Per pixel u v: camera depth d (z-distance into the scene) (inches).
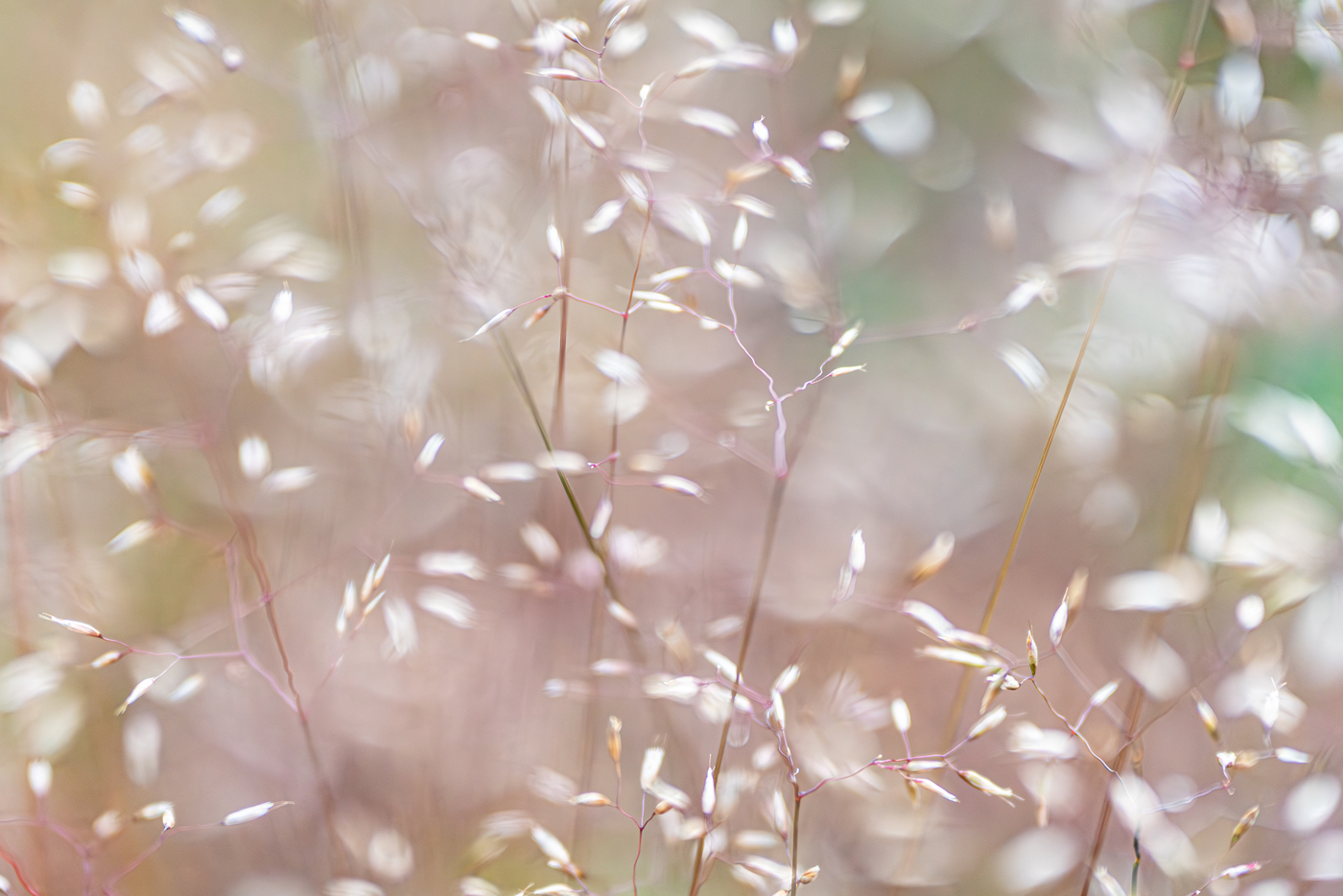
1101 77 11.1
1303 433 10.3
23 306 10.6
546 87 10.4
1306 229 10.4
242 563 10.9
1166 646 10.5
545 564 10.4
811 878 9.8
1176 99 10.3
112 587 10.8
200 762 10.7
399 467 10.9
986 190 11.8
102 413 10.9
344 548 10.8
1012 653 11.0
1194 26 10.3
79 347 10.9
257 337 10.4
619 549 10.5
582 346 11.0
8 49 11.0
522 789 10.7
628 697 10.7
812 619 10.9
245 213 11.2
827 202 11.6
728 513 11.2
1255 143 10.4
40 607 10.7
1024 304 10.2
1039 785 10.3
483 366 11.0
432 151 11.1
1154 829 10.1
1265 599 10.2
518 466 10.1
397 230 11.2
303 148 11.3
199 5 11.1
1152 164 10.3
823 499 11.3
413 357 10.9
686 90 11.0
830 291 10.7
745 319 11.4
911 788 9.8
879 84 11.8
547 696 10.8
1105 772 10.4
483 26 11.0
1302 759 9.9
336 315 10.9
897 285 11.8
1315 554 10.2
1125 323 11.1
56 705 10.5
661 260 10.4
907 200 11.8
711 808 9.7
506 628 10.9
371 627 10.9
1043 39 11.6
